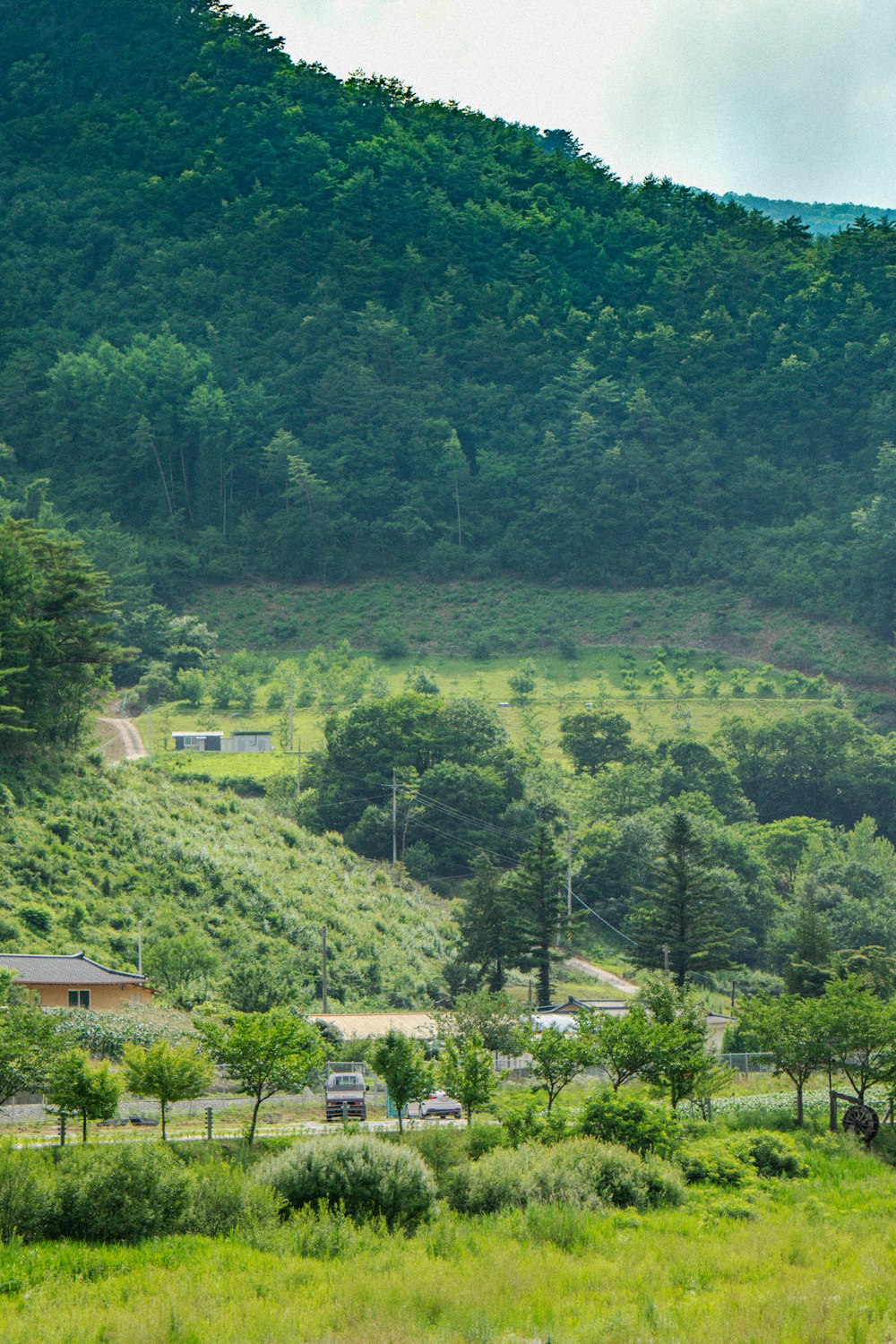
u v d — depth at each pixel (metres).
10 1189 40.75
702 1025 70.25
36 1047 52.50
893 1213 46.84
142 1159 42.62
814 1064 68.75
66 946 103.19
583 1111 56.38
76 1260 36.84
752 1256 37.50
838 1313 28.72
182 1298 31.73
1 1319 29.91
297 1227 40.97
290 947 119.38
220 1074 77.62
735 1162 54.12
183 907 120.75
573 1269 35.72
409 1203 43.88
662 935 114.88
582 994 131.12
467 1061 59.84
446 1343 27.91
